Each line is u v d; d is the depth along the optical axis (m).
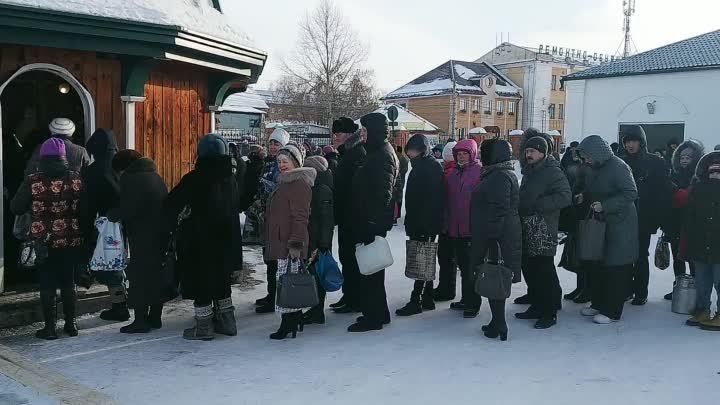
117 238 5.57
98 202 5.47
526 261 5.91
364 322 5.66
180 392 4.17
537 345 5.26
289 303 5.16
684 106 21.86
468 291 6.14
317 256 5.64
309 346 5.19
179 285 5.97
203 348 5.09
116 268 5.58
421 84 53.69
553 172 5.68
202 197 5.21
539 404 4.04
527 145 5.76
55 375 4.27
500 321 5.41
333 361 4.82
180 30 6.14
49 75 7.31
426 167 6.03
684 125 21.91
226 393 4.17
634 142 6.56
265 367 4.67
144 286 5.41
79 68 6.19
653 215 6.46
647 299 6.91
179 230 5.31
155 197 5.39
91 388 4.17
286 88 50.88
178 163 7.31
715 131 21.25
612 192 5.86
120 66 6.45
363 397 4.13
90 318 5.86
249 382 4.37
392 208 5.60
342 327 5.79
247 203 7.75
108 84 6.41
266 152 8.06
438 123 51.53
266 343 5.25
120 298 5.77
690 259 5.81
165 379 4.39
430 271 6.03
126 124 6.47
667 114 22.30
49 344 5.12
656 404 4.05
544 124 56.03
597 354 5.04
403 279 7.79
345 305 6.37
